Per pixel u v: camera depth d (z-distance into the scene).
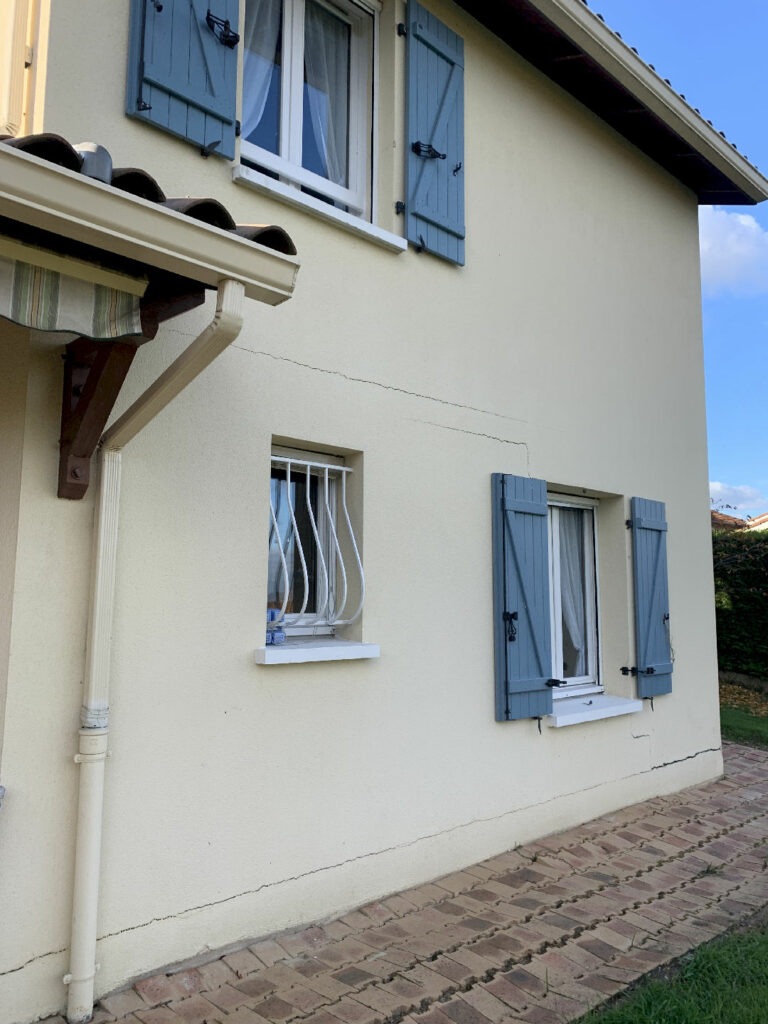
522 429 5.28
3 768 2.80
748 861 4.87
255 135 4.25
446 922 3.82
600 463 5.99
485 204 5.16
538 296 5.54
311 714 3.81
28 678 2.88
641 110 6.20
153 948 3.16
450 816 4.48
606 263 6.26
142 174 2.25
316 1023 2.91
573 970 3.40
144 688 3.21
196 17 3.56
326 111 4.67
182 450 3.41
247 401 3.67
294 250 2.65
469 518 4.81
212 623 3.45
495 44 5.35
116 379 2.70
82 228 2.13
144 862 3.16
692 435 7.15
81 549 3.05
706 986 3.24
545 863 4.66
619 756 5.85
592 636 6.31
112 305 2.40
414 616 4.39
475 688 4.72
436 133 4.74
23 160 1.99
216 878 3.39
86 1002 2.86
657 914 4.02
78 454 2.93
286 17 4.43
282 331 3.86
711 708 7.00
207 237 2.39
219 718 3.45
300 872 3.70
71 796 2.96
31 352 2.95
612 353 6.23
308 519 4.30
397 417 4.41
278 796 3.64
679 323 7.14
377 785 4.10
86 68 3.20
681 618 6.75
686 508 6.97
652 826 5.47
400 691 4.27
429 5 4.86
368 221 4.60
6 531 2.92
